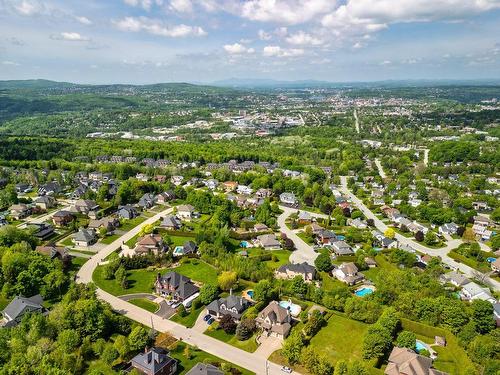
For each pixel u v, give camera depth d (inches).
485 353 3959.2
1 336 3833.7
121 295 5211.6
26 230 6855.3
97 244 6884.8
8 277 5088.6
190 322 4628.4
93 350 3929.6
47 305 4810.5
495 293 5531.5
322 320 4635.8
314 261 6210.6
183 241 7101.4
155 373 3575.3
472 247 6820.9
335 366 3747.5
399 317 4611.2
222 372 3619.6
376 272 6195.9
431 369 3688.5
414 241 7583.7
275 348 4190.5
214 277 5762.8
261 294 4918.8
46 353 3713.1
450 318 4495.6
